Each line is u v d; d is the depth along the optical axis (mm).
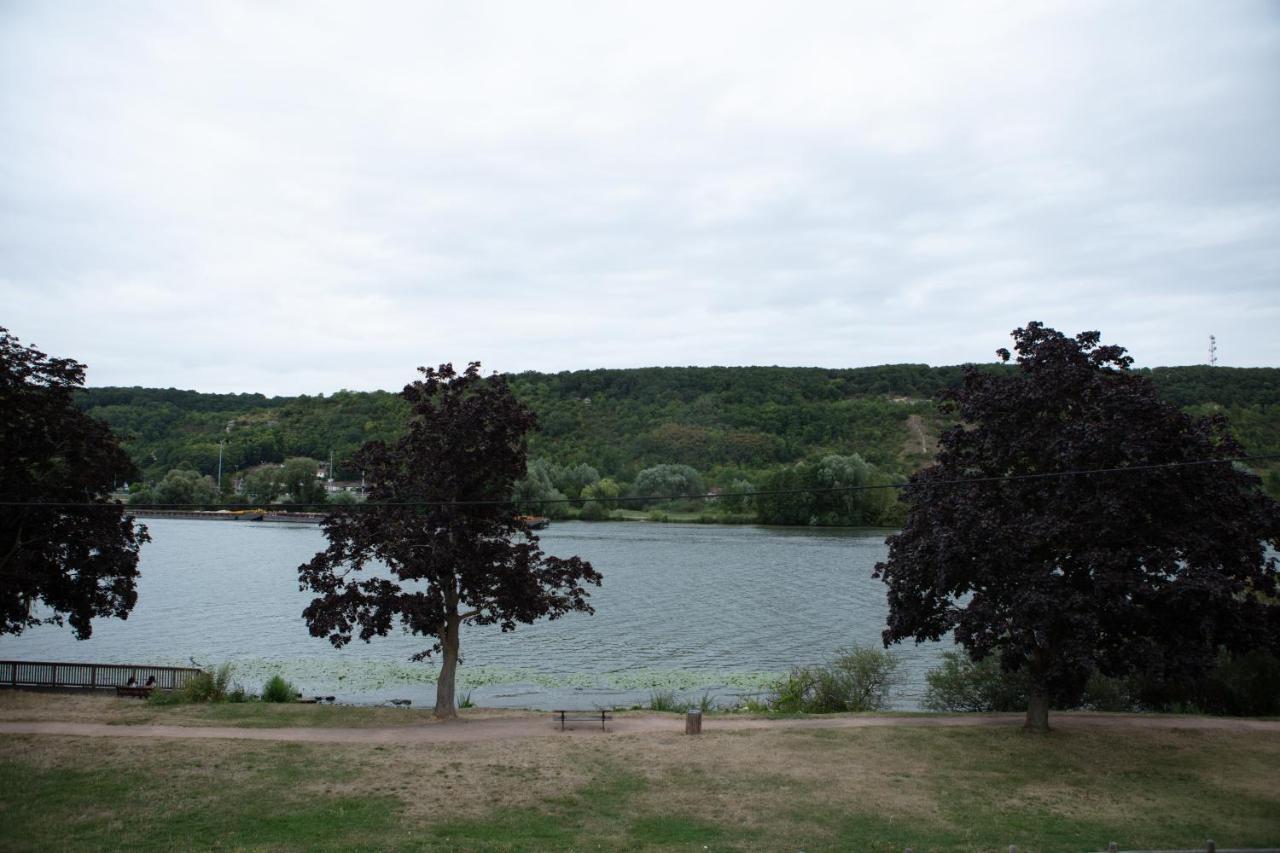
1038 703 23922
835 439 171125
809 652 48281
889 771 20406
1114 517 20109
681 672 43281
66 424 30859
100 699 28656
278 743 22234
